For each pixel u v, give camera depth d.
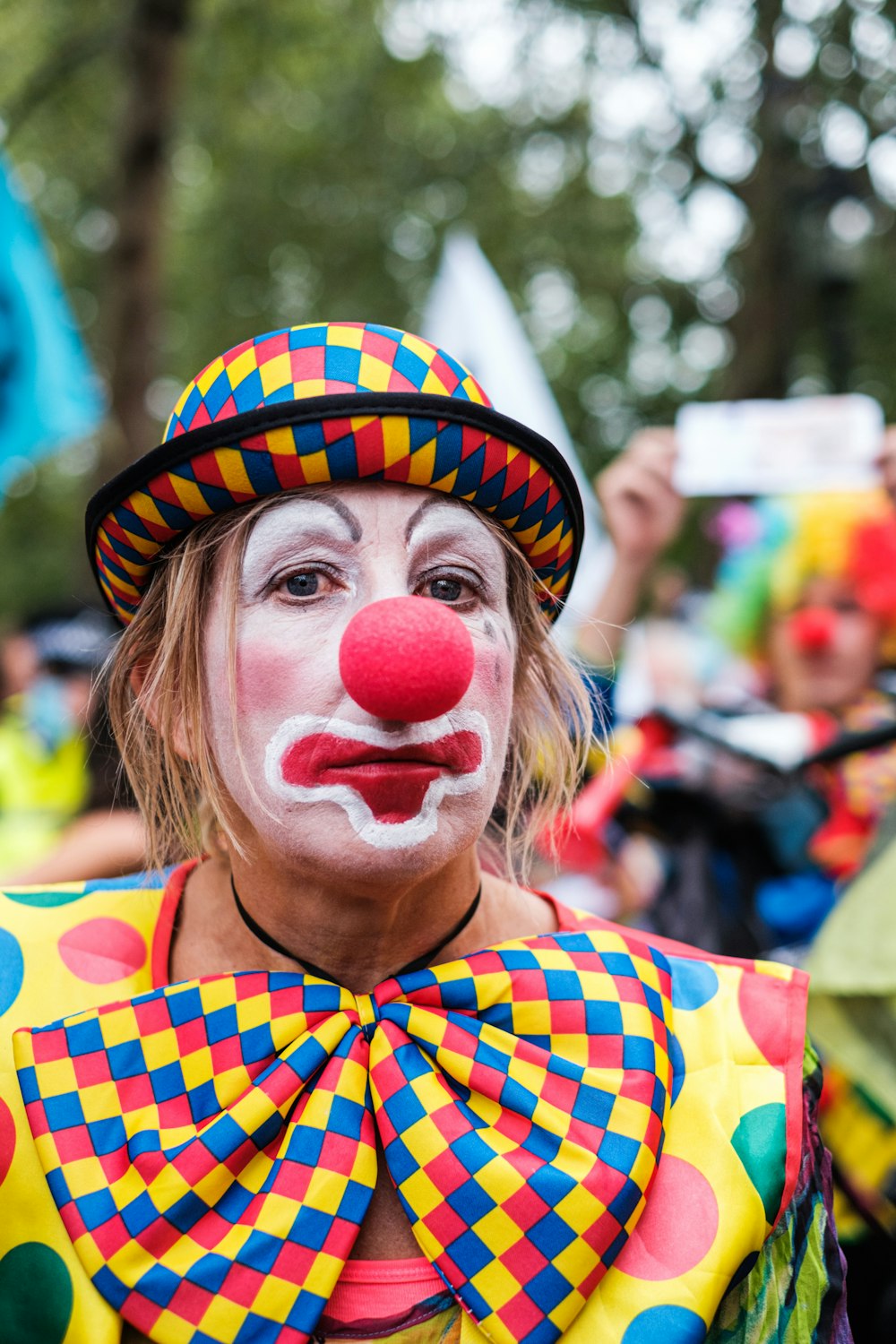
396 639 0.88
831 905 2.04
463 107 11.70
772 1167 1.01
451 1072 1.00
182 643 1.03
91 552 1.12
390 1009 1.02
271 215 11.98
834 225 5.55
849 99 7.82
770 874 2.06
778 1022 1.08
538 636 1.12
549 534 1.09
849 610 2.34
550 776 1.18
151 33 6.86
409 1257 0.97
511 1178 0.96
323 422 0.95
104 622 3.31
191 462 0.97
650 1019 1.04
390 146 11.65
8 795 3.09
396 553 0.98
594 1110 0.99
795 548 2.39
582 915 1.21
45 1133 0.97
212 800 1.03
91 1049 1.00
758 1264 1.01
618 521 2.35
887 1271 1.67
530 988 1.03
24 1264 0.94
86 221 11.17
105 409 6.75
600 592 2.41
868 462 2.39
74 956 1.09
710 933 1.97
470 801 0.96
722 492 2.39
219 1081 0.98
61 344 2.98
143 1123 0.97
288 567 0.97
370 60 10.40
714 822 2.04
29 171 10.24
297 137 11.30
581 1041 1.02
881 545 2.35
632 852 2.15
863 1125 1.76
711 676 2.83
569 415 12.41
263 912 1.06
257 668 0.96
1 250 2.91
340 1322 0.95
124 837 2.13
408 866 0.94
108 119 9.41
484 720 0.97
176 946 1.12
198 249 12.45
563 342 12.95
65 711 3.16
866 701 2.30
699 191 9.66
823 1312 1.03
